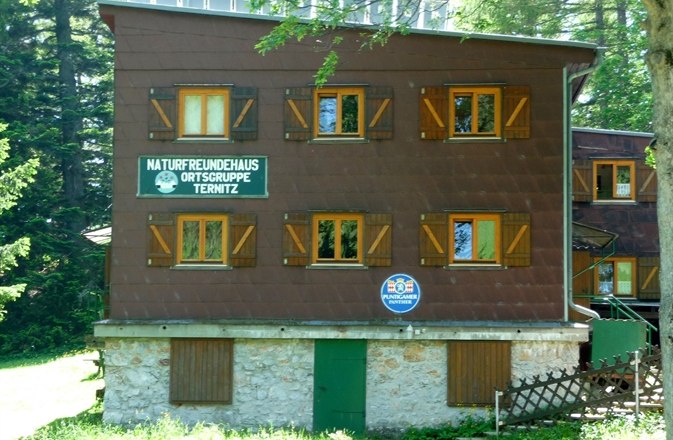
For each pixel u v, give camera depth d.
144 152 22.23
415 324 21.70
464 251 22.05
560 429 19.17
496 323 21.70
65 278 47.25
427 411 21.72
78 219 47.78
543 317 21.80
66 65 50.12
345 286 22.03
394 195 22.08
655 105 13.90
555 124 21.97
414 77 22.20
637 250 29.77
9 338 46.00
